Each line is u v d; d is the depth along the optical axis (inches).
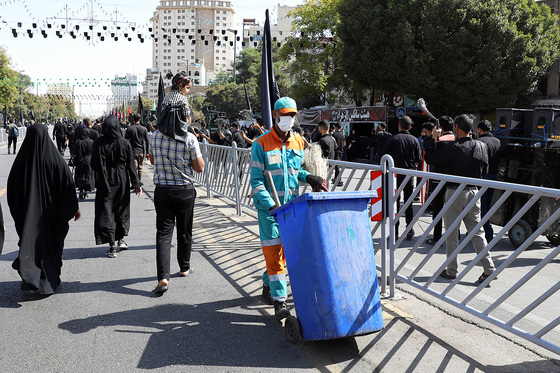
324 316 132.6
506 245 287.0
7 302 182.4
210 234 299.1
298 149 166.6
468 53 854.5
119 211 251.6
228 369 130.9
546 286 206.8
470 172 211.5
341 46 1262.3
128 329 157.8
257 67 2677.2
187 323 162.7
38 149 188.7
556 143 296.8
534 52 875.4
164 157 191.5
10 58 2042.3
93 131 488.4
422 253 261.7
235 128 620.1
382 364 132.5
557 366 131.1
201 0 6338.6
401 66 903.7
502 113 342.0
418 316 166.1
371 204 187.8
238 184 366.6
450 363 132.8
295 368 131.2
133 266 232.2
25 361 135.3
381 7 930.1
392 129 937.5
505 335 151.4
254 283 204.7
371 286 138.3
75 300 185.2
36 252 183.9
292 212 138.2
